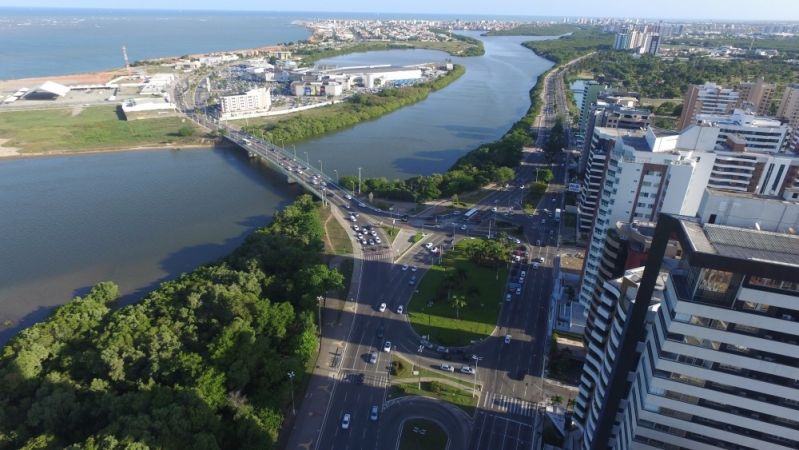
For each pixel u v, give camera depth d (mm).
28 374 179500
